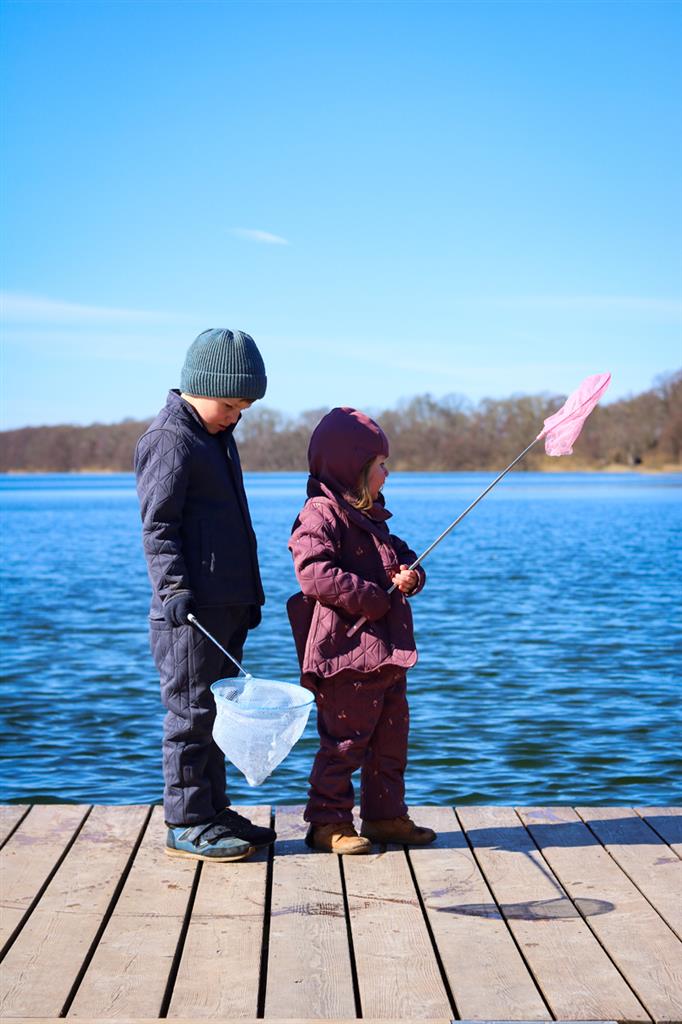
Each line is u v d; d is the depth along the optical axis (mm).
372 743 3879
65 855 3678
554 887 3418
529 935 3062
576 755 6727
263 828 3824
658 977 2801
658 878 3477
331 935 3070
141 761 6703
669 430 131750
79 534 32375
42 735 7320
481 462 136000
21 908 3230
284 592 16141
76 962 2891
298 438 143000
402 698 3871
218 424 3732
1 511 50688
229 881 3475
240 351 3654
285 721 3209
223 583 3682
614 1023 2574
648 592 15305
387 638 3801
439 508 47188
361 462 3836
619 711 7879
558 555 22344
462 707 8031
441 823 4066
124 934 3061
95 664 9922
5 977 2801
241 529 3779
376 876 3527
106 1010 2637
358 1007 2707
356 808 4535
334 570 3705
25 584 17328
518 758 6672
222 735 3250
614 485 90188
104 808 4176
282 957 2930
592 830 3957
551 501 55156
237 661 3887
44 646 10945
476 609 13562
